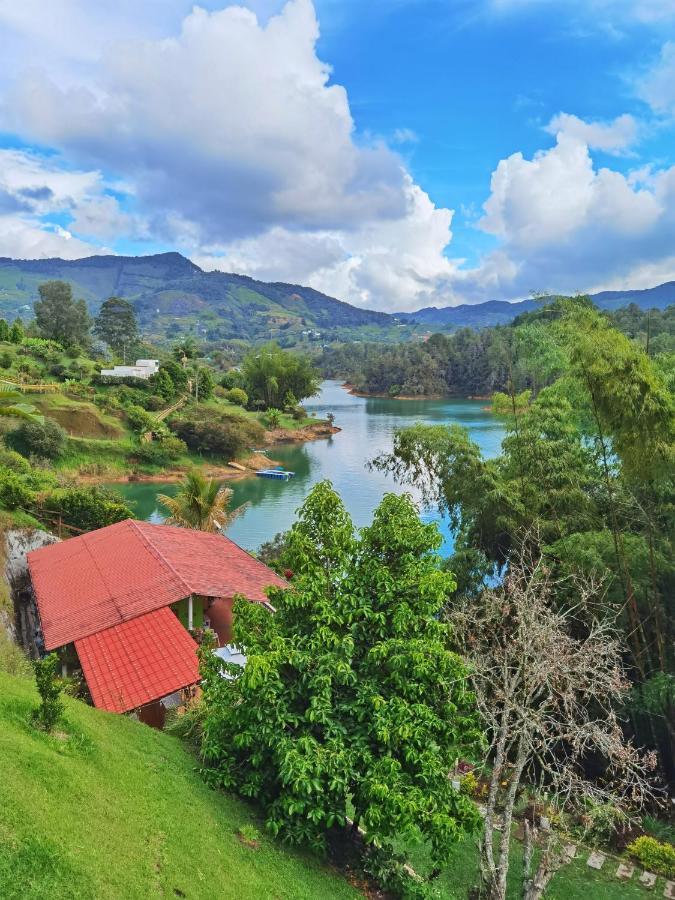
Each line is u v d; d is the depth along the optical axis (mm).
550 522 20016
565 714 13820
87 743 10094
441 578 11047
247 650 11000
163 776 10508
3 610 23812
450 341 199125
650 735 17547
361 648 11047
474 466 21609
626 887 14820
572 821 16391
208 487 37125
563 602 18562
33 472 48594
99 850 7418
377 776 9461
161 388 100812
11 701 10102
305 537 11953
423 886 11328
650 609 18141
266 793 10680
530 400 25047
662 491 18016
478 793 17922
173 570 22312
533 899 11398
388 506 12203
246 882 8664
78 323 142250
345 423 132375
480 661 13734
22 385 81375
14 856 6535
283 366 135625
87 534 29406
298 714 10250
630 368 16594
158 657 18031
